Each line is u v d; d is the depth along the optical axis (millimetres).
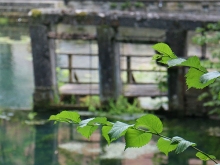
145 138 1207
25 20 16406
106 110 9438
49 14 9266
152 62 9828
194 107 9180
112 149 7438
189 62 1212
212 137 7918
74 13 9188
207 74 1105
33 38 9484
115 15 9078
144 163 6828
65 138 8094
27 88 11398
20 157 7348
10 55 14133
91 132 1242
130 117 8984
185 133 8227
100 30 9227
